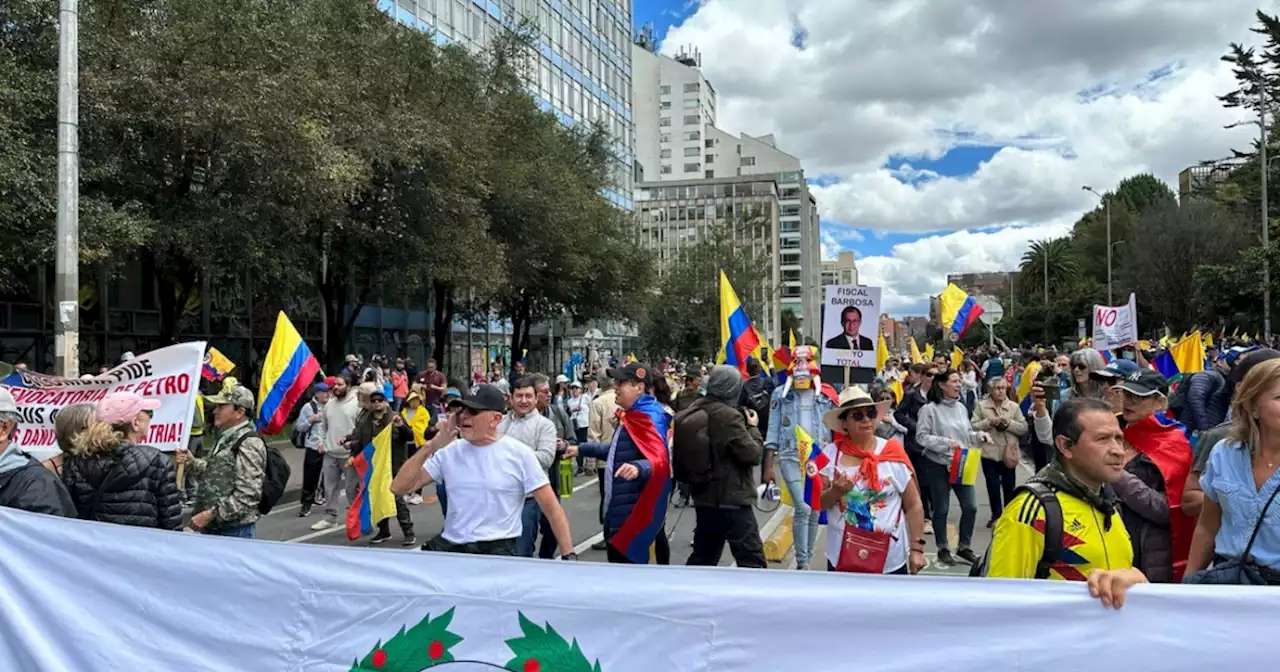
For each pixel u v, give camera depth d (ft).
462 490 13.80
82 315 74.02
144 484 14.44
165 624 10.59
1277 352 13.52
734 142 469.16
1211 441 11.67
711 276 201.16
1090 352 20.49
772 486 35.76
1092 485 9.75
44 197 40.91
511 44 99.40
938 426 24.75
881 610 8.68
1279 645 7.87
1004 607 8.42
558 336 178.50
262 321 93.25
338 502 35.96
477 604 9.82
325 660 10.10
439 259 75.31
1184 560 12.10
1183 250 140.97
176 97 47.57
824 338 23.58
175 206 53.06
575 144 126.00
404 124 65.72
